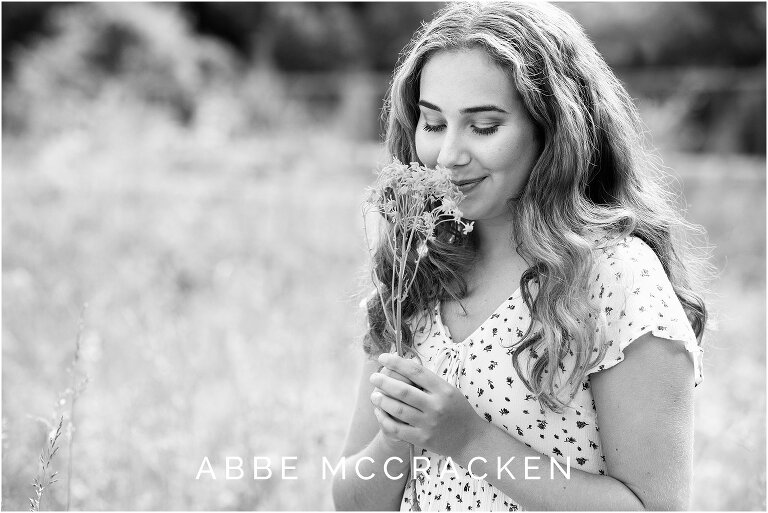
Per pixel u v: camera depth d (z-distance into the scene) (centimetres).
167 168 1023
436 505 163
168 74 1455
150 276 605
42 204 758
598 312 150
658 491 144
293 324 502
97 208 754
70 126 1106
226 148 1120
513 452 150
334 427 331
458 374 160
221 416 354
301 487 307
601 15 1605
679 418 146
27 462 283
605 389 150
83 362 386
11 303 499
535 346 154
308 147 1175
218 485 305
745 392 406
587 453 154
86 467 302
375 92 1474
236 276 637
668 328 147
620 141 167
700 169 1047
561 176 155
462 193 154
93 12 1477
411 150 171
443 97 154
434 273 167
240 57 1797
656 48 1592
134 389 366
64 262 617
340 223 796
